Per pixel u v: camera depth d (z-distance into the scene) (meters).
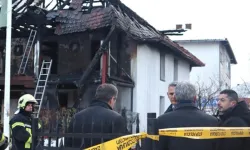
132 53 16.52
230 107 4.50
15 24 14.46
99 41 16.02
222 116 4.37
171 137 3.59
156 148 3.47
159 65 18.48
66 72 16.36
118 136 3.73
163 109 19.22
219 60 33.47
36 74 14.66
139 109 16.28
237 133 3.57
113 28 13.91
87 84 14.30
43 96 13.73
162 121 3.71
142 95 16.41
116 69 15.60
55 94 14.54
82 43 16.28
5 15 10.93
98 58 13.80
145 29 17.64
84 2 15.48
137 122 5.14
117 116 4.09
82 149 3.88
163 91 19.03
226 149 3.77
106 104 4.27
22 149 5.59
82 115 4.22
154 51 17.80
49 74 14.68
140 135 3.51
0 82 15.80
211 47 33.66
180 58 21.91
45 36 16.08
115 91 4.36
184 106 3.73
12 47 17.11
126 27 14.93
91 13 14.89
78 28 14.70
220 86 28.17
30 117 5.81
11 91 16.16
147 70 16.73
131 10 18.02
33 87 14.72
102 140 3.77
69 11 15.15
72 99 16.34
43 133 4.12
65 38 16.45
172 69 20.53
